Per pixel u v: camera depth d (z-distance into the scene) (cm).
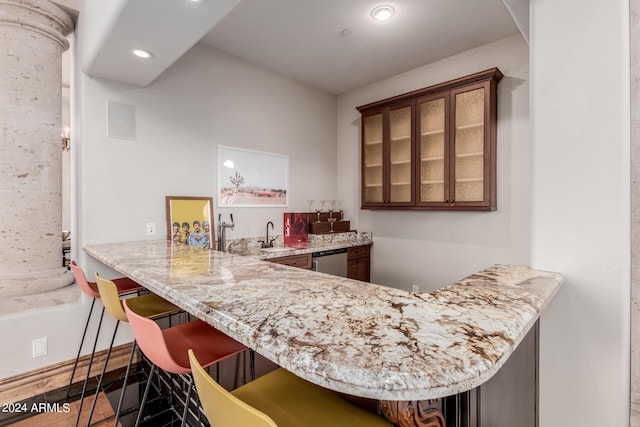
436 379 46
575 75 119
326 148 412
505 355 55
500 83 292
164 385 200
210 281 105
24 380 202
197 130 286
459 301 83
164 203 264
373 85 386
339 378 48
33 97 213
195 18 164
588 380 118
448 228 327
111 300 142
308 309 75
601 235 115
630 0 127
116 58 203
